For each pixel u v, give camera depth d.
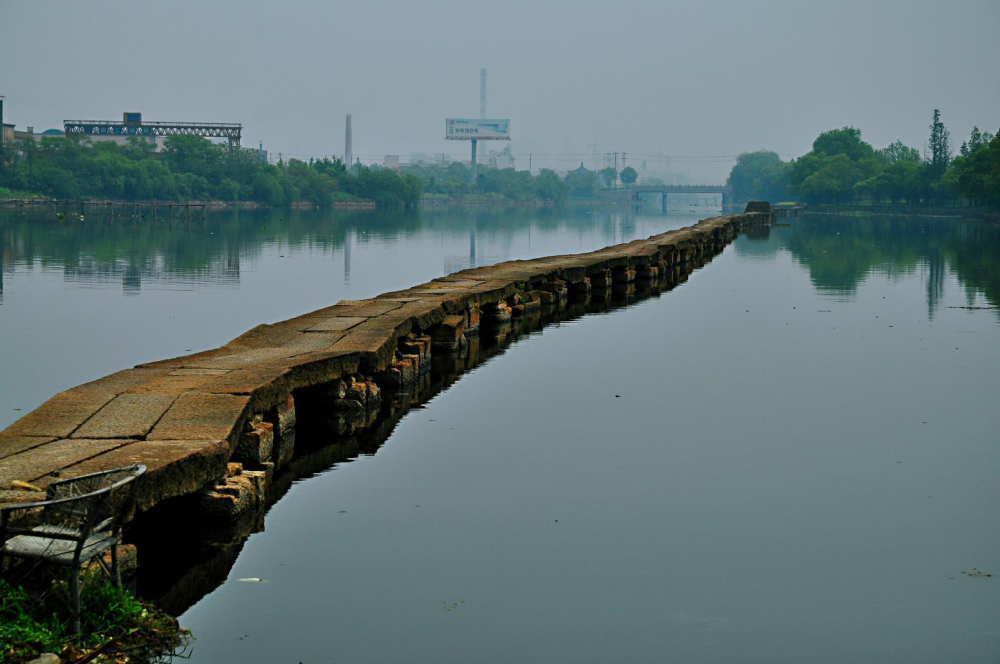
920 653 6.86
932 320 22.70
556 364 16.92
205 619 7.20
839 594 7.74
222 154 131.75
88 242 48.53
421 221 91.94
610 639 7.00
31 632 6.13
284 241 53.88
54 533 6.29
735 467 10.94
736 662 6.73
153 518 8.95
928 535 8.95
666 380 15.59
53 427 8.88
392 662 6.65
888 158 184.88
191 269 35.69
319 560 8.27
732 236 64.06
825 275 35.03
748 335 20.28
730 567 8.23
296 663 6.59
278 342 13.91
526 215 129.50
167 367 11.67
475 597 7.62
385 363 14.16
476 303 19.94
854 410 13.63
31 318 22.19
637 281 31.95
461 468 10.81
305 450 11.51
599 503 9.73
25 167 109.75
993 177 100.44
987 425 12.80
